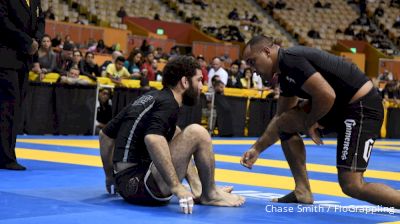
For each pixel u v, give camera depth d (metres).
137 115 5.09
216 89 16.05
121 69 15.30
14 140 7.36
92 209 4.90
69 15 28.06
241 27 33.19
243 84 17.98
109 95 14.25
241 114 16.55
